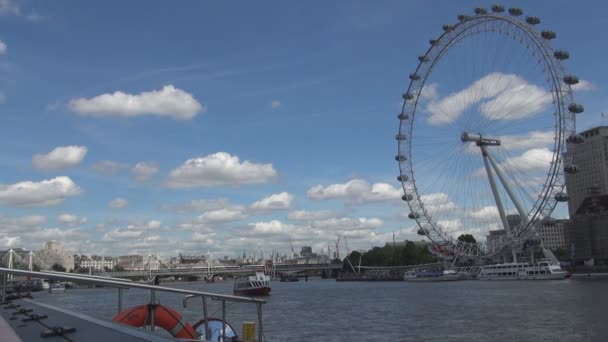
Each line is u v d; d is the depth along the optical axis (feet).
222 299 74.49
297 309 425.69
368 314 374.02
